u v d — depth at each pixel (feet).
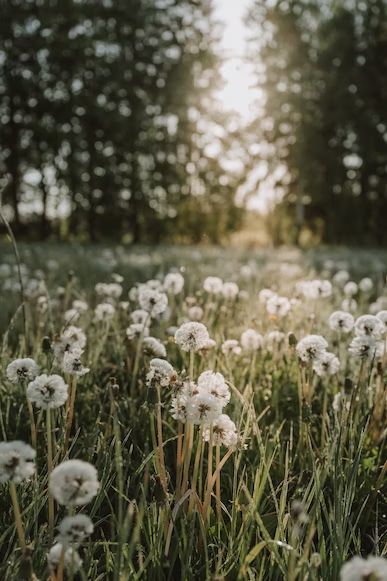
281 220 131.13
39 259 42.83
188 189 135.13
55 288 23.57
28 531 7.84
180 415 7.92
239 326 17.06
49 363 11.00
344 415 9.71
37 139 118.73
